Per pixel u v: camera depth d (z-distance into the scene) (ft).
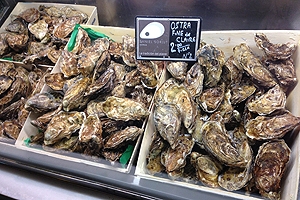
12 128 1.90
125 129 1.62
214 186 1.47
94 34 2.16
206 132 1.54
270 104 1.60
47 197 1.66
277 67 1.74
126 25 2.31
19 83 2.08
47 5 2.53
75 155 1.66
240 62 1.77
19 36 2.35
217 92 1.71
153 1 2.10
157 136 1.66
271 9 1.94
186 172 1.55
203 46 1.78
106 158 1.61
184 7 2.06
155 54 1.65
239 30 1.92
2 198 1.91
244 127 1.62
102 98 1.79
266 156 1.48
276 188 1.42
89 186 1.65
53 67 2.08
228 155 1.44
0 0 2.49
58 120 1.70
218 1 1.97
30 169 1.73
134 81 1.84
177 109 1.58
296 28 1.97
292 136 1.58
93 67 1.87
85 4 2.41
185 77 1.76
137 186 1.55
